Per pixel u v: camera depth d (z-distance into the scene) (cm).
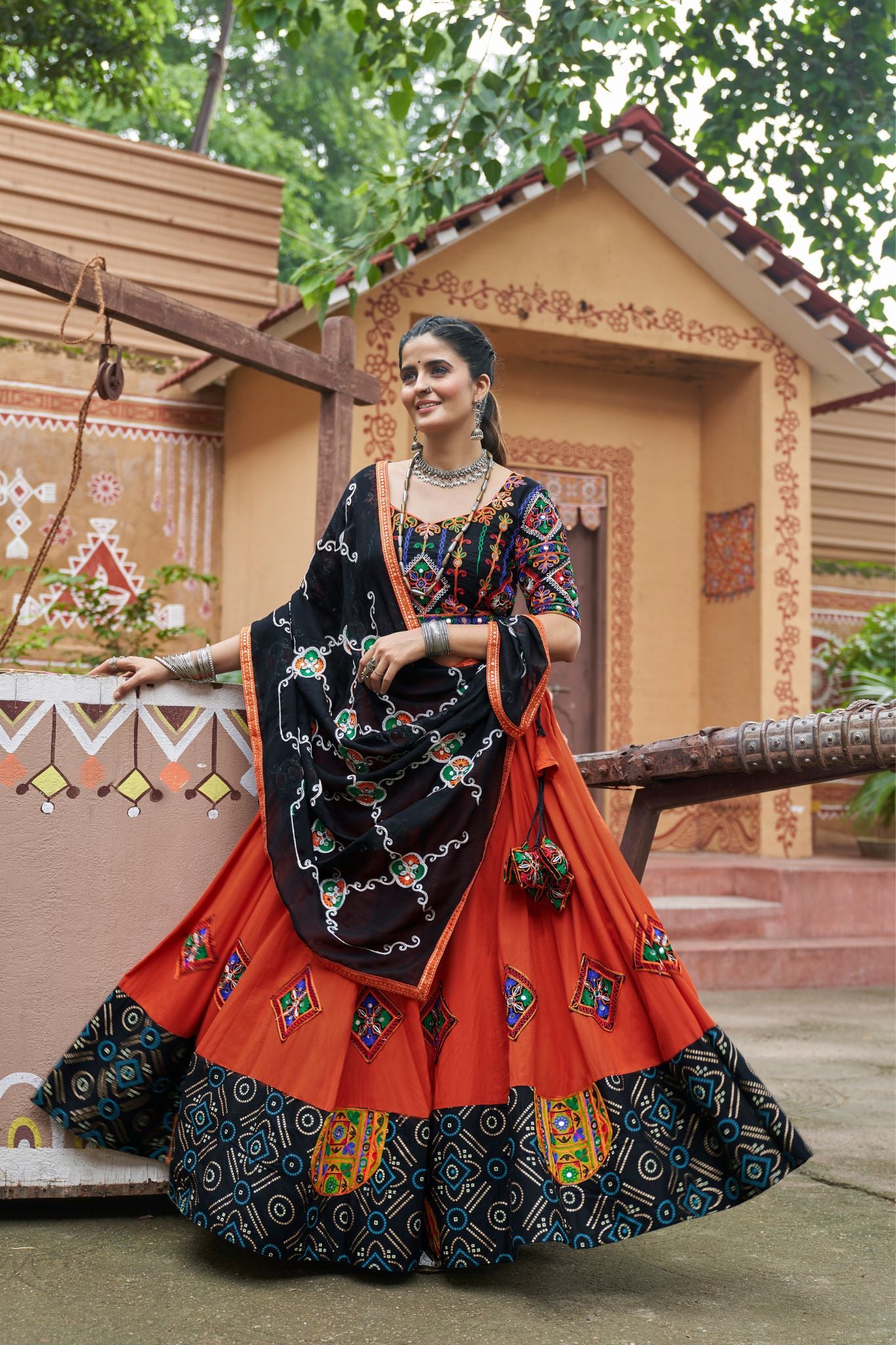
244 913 225
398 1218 200
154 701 242
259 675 232
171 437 814
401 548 226
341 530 234
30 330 784
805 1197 269
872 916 707
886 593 1006
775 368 831
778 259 780
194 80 1691
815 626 982
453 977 212
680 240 799
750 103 956
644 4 632
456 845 212
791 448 832
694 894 736
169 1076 225
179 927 228
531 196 717
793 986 636
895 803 810
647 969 211
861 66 948
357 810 216
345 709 223
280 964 213
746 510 836
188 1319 184
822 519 994
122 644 769
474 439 234
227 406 827
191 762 242
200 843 241
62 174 794
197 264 833
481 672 218
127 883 237
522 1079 203
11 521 773
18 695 237
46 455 784
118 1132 226
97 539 791
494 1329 184
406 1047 208
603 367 843
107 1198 245
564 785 221
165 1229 226
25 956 232
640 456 864
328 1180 203
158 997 226
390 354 714
